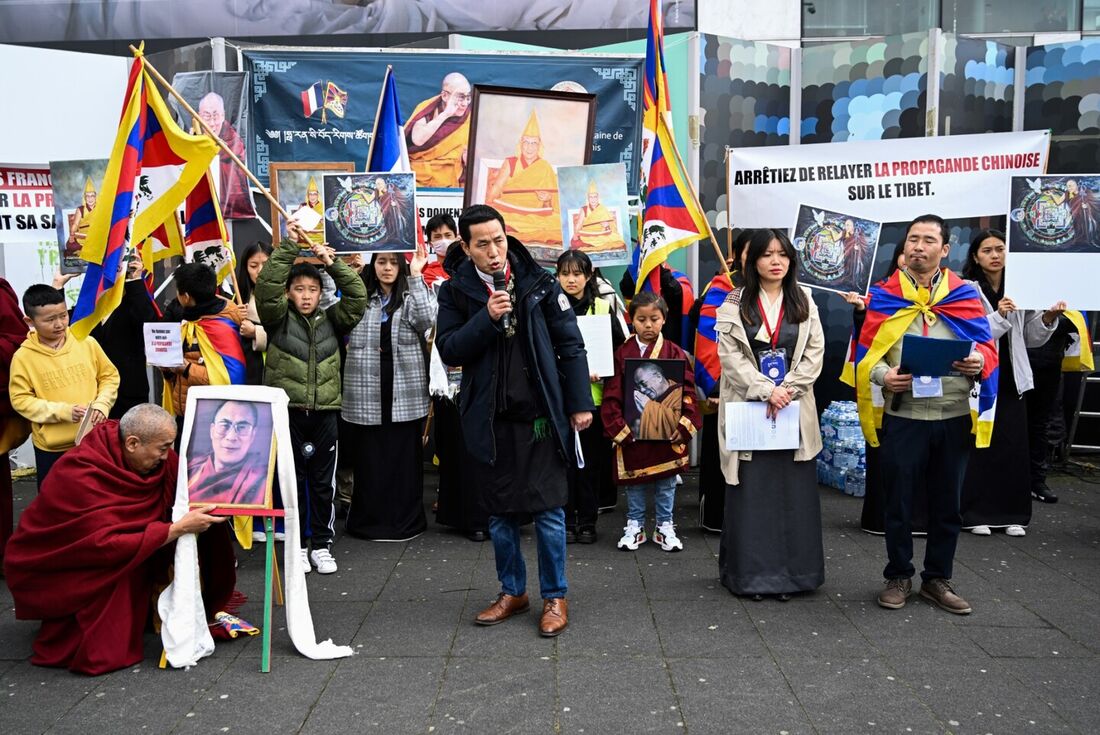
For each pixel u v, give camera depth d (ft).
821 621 13.88
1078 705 11.03
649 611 14.33
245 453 12.51
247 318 17.85
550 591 13.61
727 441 14.44
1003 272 18.92
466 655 12.63
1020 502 18.81
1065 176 17.03
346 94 23.22
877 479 18.58
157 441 12.69
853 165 21.56
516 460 13.24
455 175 23.68
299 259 19.02
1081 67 23.80
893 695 11.30
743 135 24.31
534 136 20.36
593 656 12.56
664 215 19.65
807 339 14.58
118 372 17.37
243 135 22.94
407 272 18.37
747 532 14.78
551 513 13.46
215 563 13.47
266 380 16.62
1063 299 17.19
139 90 15.02
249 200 22.94
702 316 17.83
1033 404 21.52
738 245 17.35
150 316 18.04
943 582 14.61
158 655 12.82
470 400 13.38
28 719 10.90
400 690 11.55
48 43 27.84
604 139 23.94
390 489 18.51
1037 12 27.66
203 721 10.79
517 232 20.40
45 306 15.49
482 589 15.49
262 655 12.62
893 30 27.68
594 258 19.08
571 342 13.42
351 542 18.47
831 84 24.27
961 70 23.77
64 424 15.65
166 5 27.71
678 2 27.20
